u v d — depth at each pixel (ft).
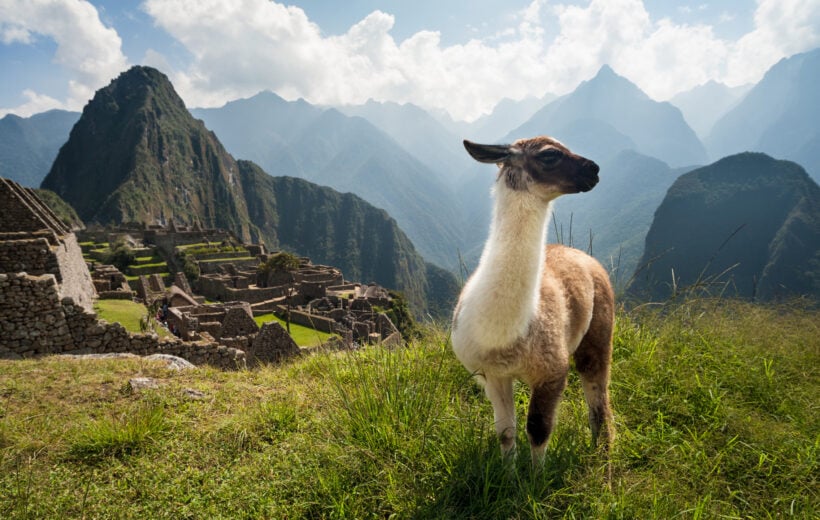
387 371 7.88
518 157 6.03
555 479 5.74
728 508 5.60
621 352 9.05
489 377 6.02
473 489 5.70
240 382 9.86
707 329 9.61
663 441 6.64
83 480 6.25
